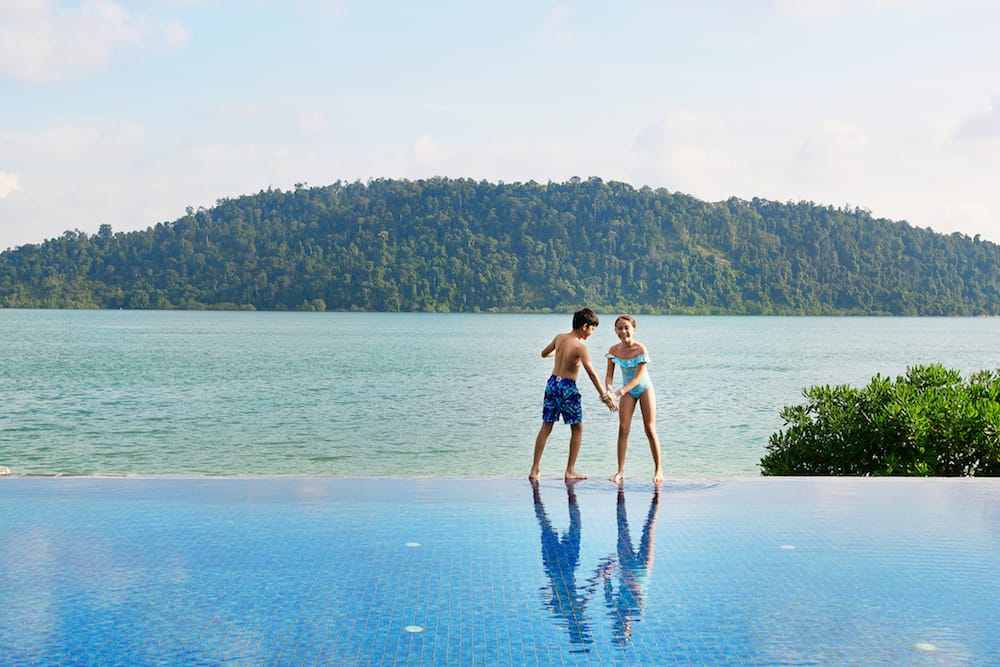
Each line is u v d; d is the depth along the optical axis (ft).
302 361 154.10
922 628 13.47
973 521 20.24
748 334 344.49
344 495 22.72
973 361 175.11
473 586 15.31
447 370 133.39
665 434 65.21
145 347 199.00
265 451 57.67
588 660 12.26
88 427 68.85
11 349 186.80
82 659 12.14
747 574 16.10
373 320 517.96
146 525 19.38
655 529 19.34
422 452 57.31
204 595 14.71
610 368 25.44
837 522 20.04
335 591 14.98
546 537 18.60
